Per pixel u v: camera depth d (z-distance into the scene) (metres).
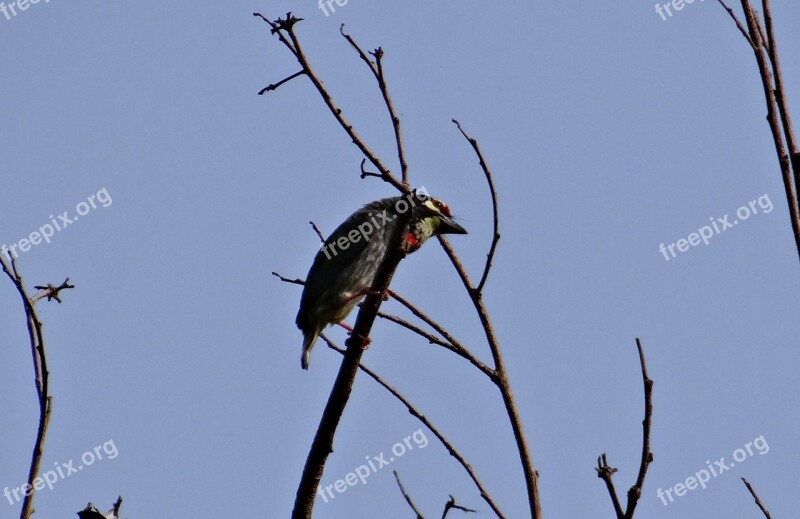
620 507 5.98
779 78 6.86
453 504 6.87
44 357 6.98
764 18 7.02
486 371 7.64
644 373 6.24
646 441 6.11
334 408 7.90
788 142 6.70
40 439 6.77
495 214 7.84
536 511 6.84
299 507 7.69
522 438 7.29
